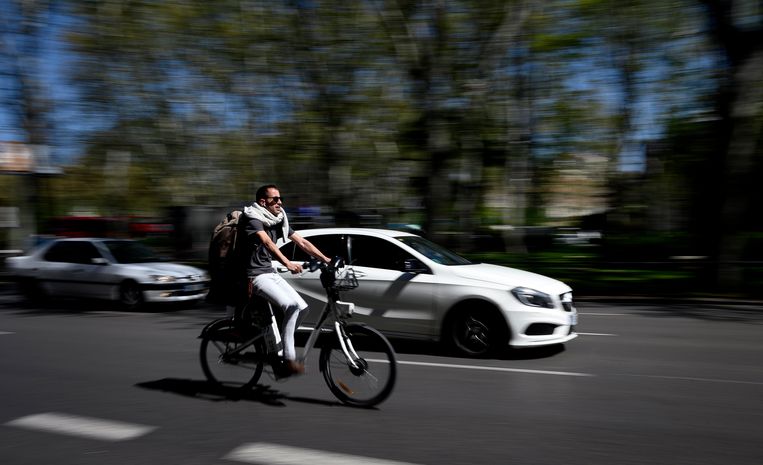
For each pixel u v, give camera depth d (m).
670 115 16.27
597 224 23.05
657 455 3.99
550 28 15.78
